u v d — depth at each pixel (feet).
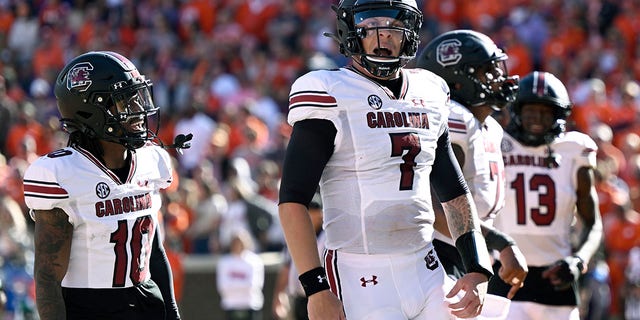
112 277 45.91
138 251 46.52
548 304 62.44
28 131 152.35
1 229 98.53
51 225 44.78
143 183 46.91
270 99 166.71
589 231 64.69
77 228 45.42
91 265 45.60
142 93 46.93
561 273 61.21
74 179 44.96
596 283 103.91
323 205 44.91
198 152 148.25
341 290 44.14
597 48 169.27
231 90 167.12
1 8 202.69
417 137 44.11
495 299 49.93
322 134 43.01
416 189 44.11
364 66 44.32
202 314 111.75
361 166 43.42
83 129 46.11
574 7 178.29
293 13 187.11
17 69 193.57
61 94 46.65
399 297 43.88
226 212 118.52
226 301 103.35
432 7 192.85
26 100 172.35
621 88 155.53
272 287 111.14
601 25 177.99
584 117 148.46
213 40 184.75
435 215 50.78
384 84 44.73
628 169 131.34
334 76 43.70
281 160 138.10
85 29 195.00
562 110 63.16
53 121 152.97
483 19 186.19
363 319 43.75
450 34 57.16
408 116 44.19
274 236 114.42
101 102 45.55
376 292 43.80
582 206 65.10
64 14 200.85
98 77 45.83
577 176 64.08
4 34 200.75
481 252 43.73
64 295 45.96
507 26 180.45
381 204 43.57
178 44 191.72
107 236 45.60
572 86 160.76
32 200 44.57
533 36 176.45
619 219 115.44
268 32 187.73
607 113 148.36
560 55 173.27
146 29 195.93
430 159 44.73
